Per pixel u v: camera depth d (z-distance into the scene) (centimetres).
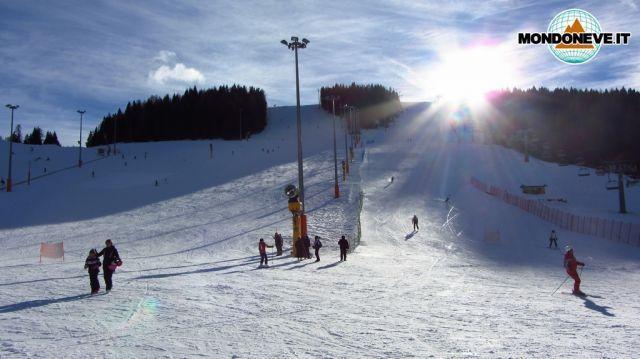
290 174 6744
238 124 13562
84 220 4384
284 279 1709
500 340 905
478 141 10756
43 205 5216
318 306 1230
